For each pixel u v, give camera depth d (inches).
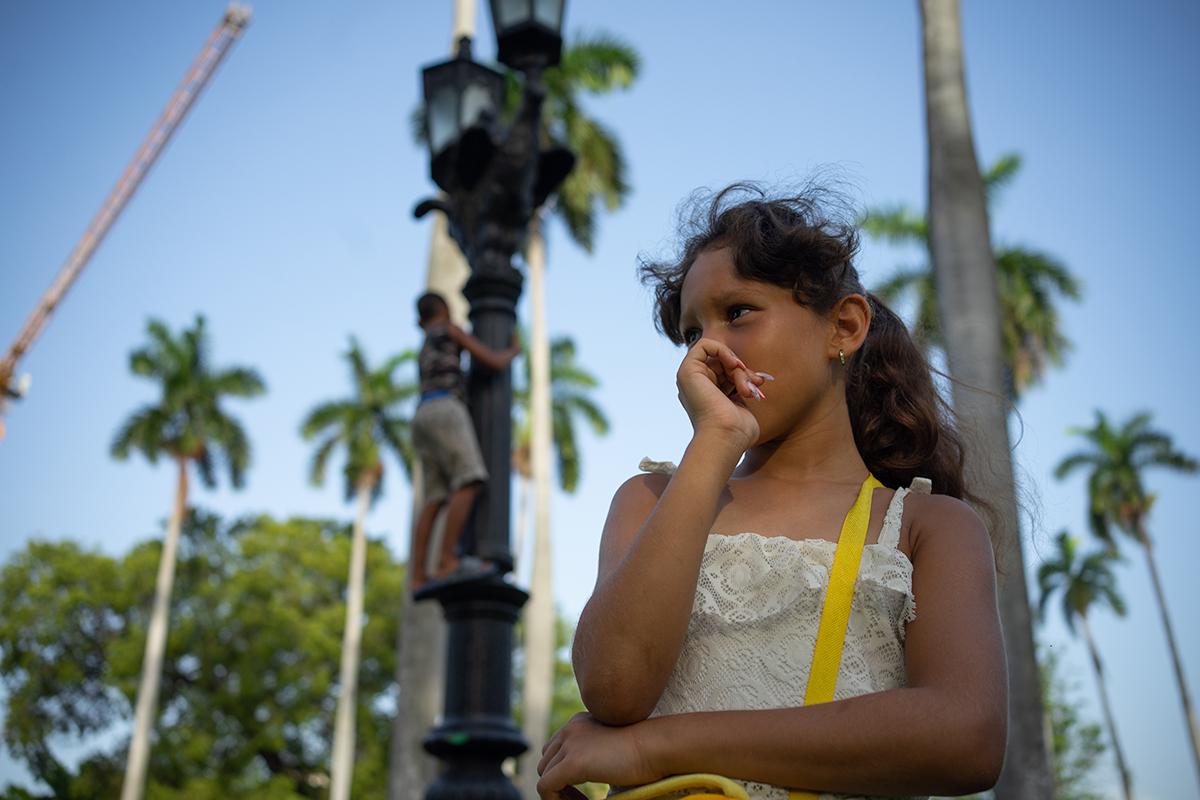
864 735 34.2
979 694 34.9
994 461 58.0
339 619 1143.6
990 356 315.9
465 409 146.9
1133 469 1202.6
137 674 1093.8
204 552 1214.9
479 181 156.0
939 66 360.5
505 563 140.6
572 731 39.0
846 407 46.9
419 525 148.5
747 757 35.3
